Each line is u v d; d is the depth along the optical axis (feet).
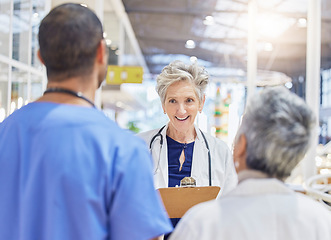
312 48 13.02
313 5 13.03
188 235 2.68
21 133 2.84
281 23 33.09
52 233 2.55
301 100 2.97
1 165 2.82
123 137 2.85
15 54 8.82
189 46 45.73
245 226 2.63
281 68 49.34
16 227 2.73
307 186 9.04
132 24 37.45
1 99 8.12
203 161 5.77
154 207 2.78
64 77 2.95
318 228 2.72
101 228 2.63
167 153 5.80
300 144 2.79
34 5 9.95
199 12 32.07
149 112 61.98
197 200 4.86
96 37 2.95
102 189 2.63
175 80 5.50
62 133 2.73
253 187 2.82
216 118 21.27
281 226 2.68
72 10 2.93
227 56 48.65
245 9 30.60
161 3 30.68
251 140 2.86
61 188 2.60
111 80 24.02
